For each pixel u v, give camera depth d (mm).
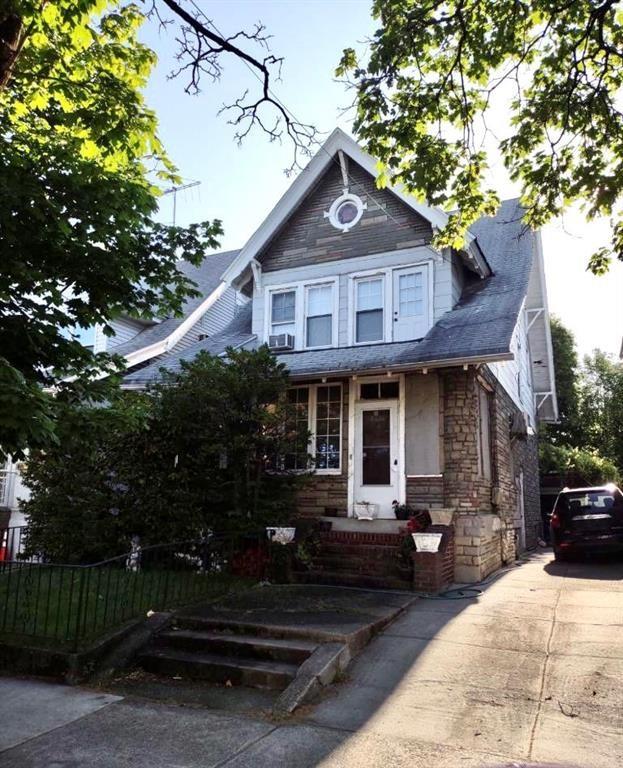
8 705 5273
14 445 5309
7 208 5703
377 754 4242
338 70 6910
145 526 10234
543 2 6574
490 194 8000
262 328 13898
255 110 5613
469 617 7379
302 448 10219
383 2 6668
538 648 6172
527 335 19500
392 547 10008
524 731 4539
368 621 6910
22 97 6789
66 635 6504
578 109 7125
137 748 4391
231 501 10039
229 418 9945
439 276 12297
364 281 13055
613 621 6930
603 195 7344
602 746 4289
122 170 7316
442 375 11367
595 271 8469
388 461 11617
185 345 17281
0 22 5199
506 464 13773
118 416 6523
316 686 5391
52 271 6637
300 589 8914
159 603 7605
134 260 7273
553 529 12602
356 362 11422
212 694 5570
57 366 6887
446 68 7215
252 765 4109
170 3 4863
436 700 5129
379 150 7426
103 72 6762
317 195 13828
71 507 10617
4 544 12352
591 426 36000
